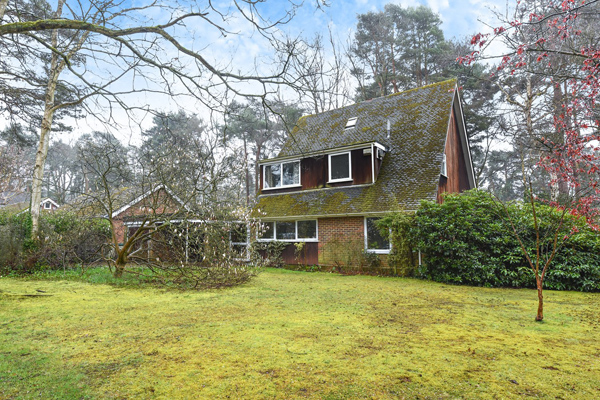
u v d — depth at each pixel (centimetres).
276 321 616
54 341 505
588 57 506
